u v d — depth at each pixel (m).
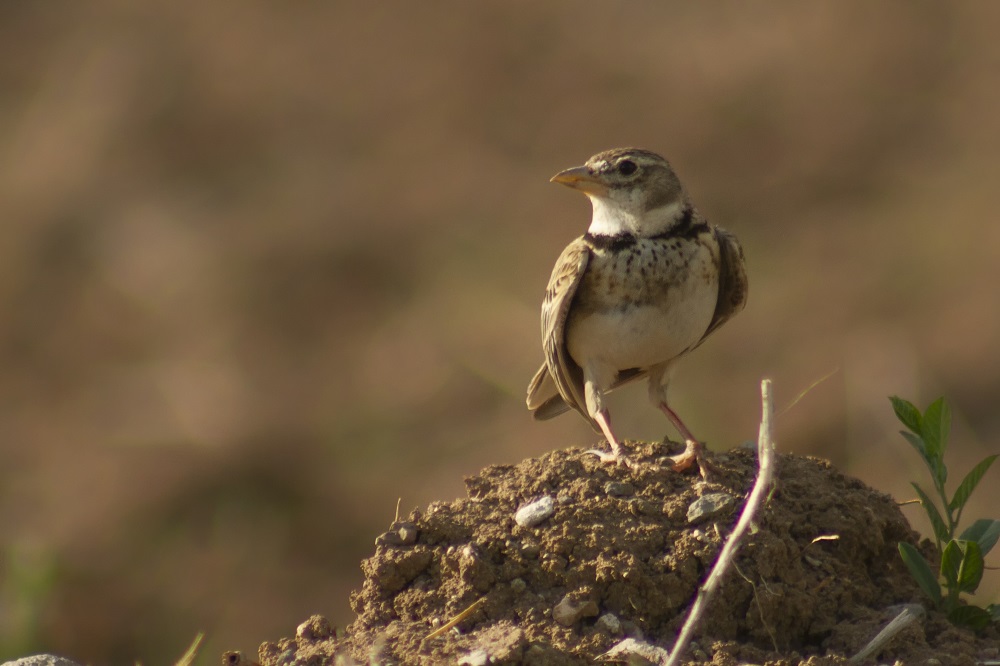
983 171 17.61
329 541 13.70
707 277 7.73
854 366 14.04
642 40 22.09
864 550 6.40
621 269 7.63
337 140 21.53
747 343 15.04
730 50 21.19
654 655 5.67
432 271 18.23
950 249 16.03
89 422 16.25
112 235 20.03
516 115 21.05
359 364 16.67
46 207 20.50
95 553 13.55
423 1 24.25
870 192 17.83
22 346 18.09
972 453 12.52
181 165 21.45
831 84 20.02
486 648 5.60
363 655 5.72
